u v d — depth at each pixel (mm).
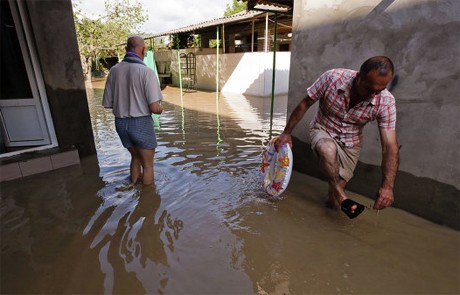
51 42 4449
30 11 4195
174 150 5418
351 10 3322
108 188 3883
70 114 4824
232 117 8586
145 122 3648
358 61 3369
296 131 4320
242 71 14039
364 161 3568
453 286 2238
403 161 3184
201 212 3287
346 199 2729
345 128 2850
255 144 5777
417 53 2893
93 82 21703
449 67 2705
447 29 2658
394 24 3010
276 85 13727
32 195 3705
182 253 2604
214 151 5344
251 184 3979
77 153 4781
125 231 2934
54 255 2580
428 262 2496
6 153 4418
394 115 2520
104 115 8992
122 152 5355
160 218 3168
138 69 3479
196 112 9445
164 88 17453
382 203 2531
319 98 2922
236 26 15375
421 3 2787
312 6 3688
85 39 21219
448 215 2945
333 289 2213
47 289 2203
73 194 3725
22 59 4512
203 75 16750
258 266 2451
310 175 4270
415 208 3188
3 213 3291
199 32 16547
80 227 3004
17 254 2598
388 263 2486
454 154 2801
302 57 3955
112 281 2273
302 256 2576
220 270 2398
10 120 4695
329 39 3594
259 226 3025
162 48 24531
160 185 3951
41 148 4703
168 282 2264
